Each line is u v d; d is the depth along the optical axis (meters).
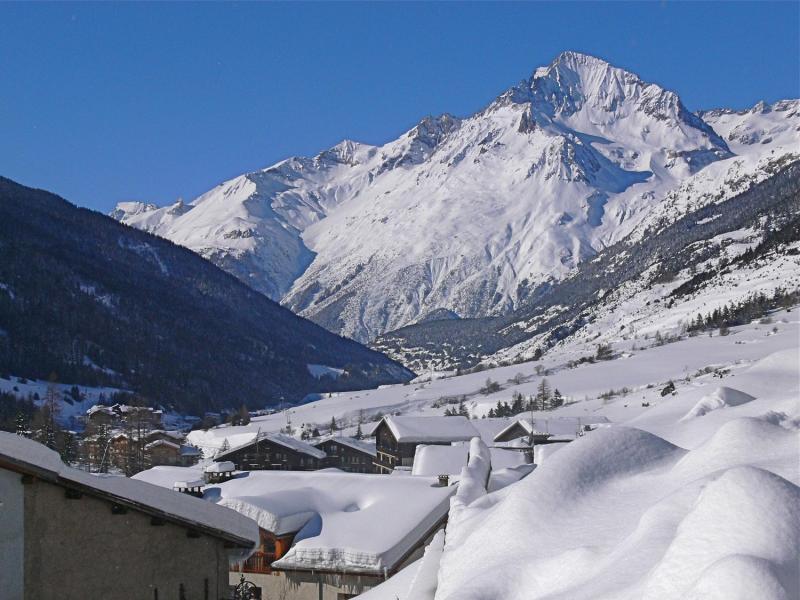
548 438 70.88
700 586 5.68
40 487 14.12
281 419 189.50
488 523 11.98
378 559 29.61
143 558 14.91
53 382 177.50
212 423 180.88
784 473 10.27
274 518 31.75
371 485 35.38
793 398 17.77
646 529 8.81
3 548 13.74
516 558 10.42
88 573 14.41
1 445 13.84
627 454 12.70
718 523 6.62
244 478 38.50
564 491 11.83
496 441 95.56
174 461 113.75
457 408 170.00
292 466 96.38
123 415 141.12
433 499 33.16
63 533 14.27
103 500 14.60
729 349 183.88
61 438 112.50
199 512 15.68
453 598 9.27
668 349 199.38
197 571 15.37
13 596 13.75
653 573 6.85
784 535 6.29
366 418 181.50
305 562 30.34
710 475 9.47
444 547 13.98
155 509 14.94
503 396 173.00
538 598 8.62
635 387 153.50
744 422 11.78
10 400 163.00
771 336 191.00
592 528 10.60
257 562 31.59
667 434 20.44
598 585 7.98
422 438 100.62
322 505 33.97
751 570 5.55
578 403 146.12
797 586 5.73
